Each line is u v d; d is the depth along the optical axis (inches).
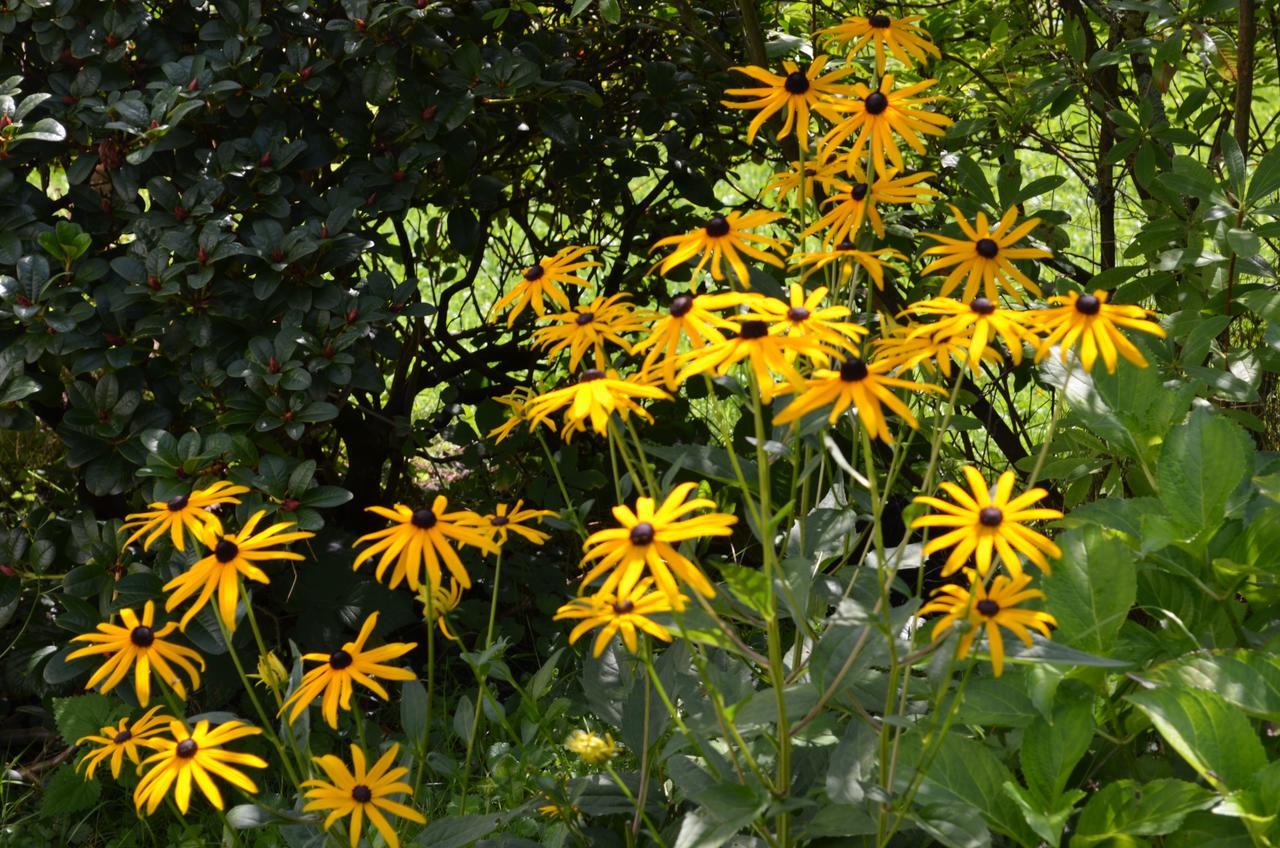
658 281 149.0
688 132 143.9
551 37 131.8
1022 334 62.4
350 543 124.5
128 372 106.7
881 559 59.9
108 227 112.4
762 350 57.1
